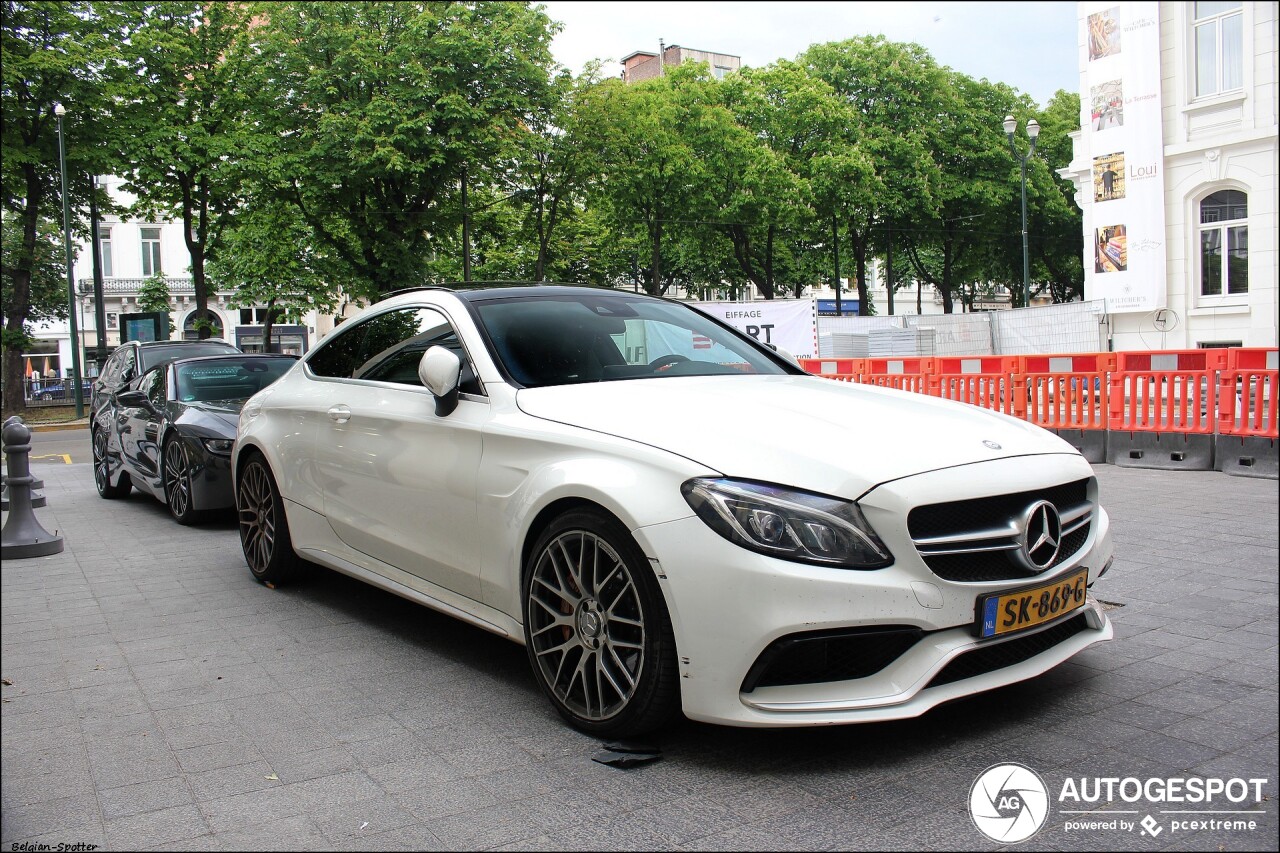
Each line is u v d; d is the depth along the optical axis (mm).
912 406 3393
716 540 2656
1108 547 3305
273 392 5250
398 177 25203
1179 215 18719
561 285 4473
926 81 35125
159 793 2709
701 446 2861
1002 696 3295
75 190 27625
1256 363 8594
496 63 25641
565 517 3062
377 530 4121
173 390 8344
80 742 3113
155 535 7254
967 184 36000
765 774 2715
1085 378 10086
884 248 38500
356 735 3117
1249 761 2736
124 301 48625
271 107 25297
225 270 36062
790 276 41594
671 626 2770
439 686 3596
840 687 2660
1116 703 3201
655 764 2811
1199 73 18281
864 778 2668
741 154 32312
